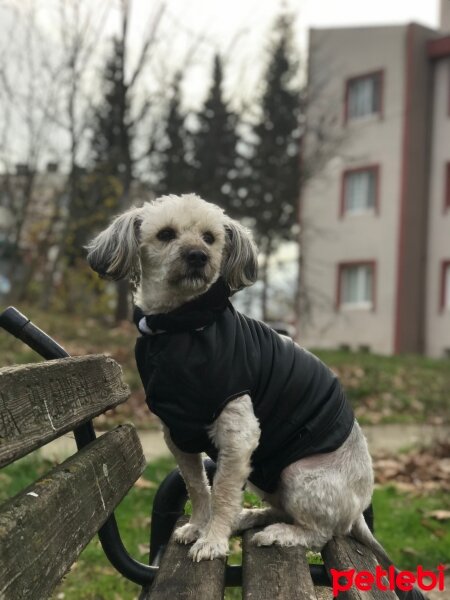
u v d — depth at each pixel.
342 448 2.37
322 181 19.64
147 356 2.17
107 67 12.86
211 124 16.20
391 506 4.43
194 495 2.38
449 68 17.97
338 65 19.38
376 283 18.38
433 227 18.16
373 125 18.69
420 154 18.20
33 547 1.32
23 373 1.44
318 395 2.32
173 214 2.44
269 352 2.27
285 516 2.49
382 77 18.56
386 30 18.53
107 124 14.17
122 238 2.49
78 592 3.06
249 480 2.46
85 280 17.22
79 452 1.90
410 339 17.92
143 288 2.46
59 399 1.62
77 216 15.09
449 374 10.94
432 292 18.05
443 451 5.80
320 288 19.62
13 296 15.15
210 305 2.19
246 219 17.91
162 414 2.15
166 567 1.99
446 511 4.32
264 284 18.50
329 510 2.28
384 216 18.33
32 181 14.44
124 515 3.94
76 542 1.53
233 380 2.12
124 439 2.24
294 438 2.28
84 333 9.97
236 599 2.79
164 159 15.08
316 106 19.75
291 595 1.74
